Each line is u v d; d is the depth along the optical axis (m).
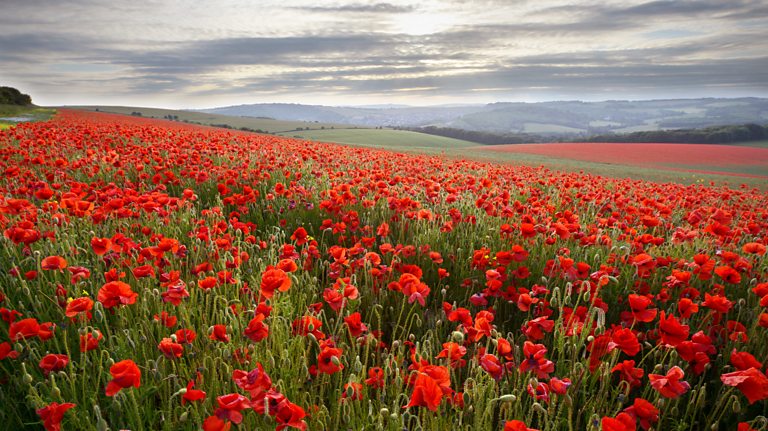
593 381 2.93
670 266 5.00
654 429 2.75
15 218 5.27
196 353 2.99
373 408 2.74
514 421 2.06
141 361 2.97
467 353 3.32
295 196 7.38
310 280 4.15
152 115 133.38
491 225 6.73
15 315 3.13
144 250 3.96
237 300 3.42
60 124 22.91
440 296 4.68
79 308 2.61
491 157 49.50
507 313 4.28
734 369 3.19
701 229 7.41
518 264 5.00
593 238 5.25
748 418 3.08
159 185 7.53
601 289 4.41
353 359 2.91
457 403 2.55
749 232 6.54
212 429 1.97
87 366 2.79
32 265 4.07
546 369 2.56
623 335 2.70
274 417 2.29
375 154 17.84
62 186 7.73
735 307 4.28
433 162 16.02
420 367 2.40
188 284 3.95
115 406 2.28
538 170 19.48
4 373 2.88
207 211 5.68
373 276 4.24
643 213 8.07
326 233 6.23
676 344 2.79
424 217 5.79
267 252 4.91
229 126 119.06
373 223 6.52
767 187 29.98
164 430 2.41
